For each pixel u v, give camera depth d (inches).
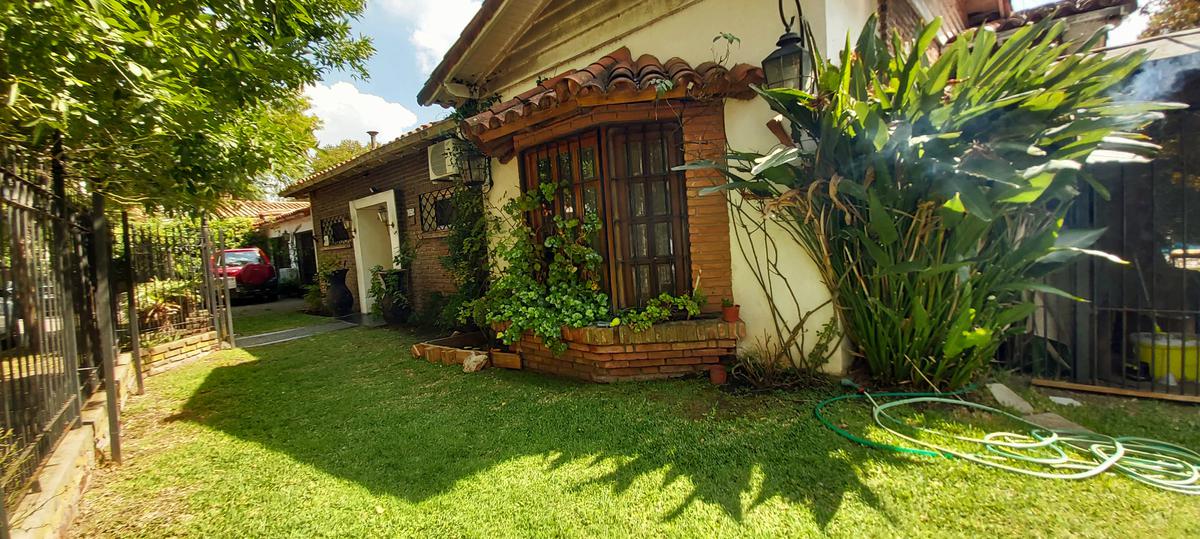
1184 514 81.2
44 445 101.9
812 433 117.3
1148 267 140.7
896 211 125.7
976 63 123.6
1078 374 147.8
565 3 206.4
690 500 92.1
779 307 163.5
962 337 126.4
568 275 183.2
